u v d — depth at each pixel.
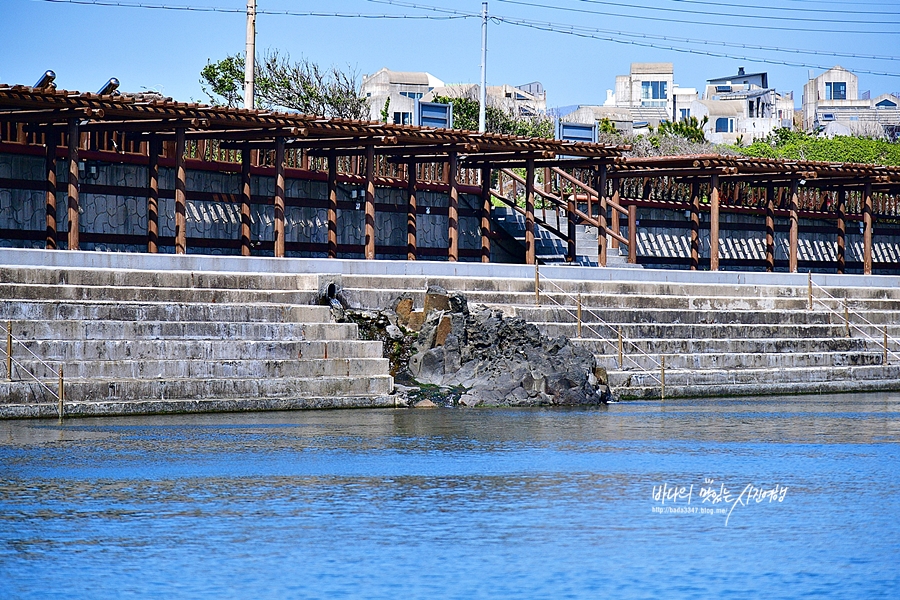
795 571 41.50
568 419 79.38
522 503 51.28
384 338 89.56
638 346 100.44
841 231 158.62
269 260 95.94
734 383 100.94
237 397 79.56
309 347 84.06
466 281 102.44
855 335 115.06
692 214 140.38
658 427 75.75
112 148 107.31
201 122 97.19
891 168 142.88
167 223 111.62
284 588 39.00
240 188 117.38
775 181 145.25
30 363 73.81
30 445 63.59
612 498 52.53
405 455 62.84
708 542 45.16
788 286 121.25
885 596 38.84
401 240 130.88
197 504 50.19
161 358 78.44
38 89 86.69
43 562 41.50
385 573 40.72
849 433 73.69
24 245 102.38
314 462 60.28
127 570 40.69
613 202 139.12
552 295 103.94
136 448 63.34
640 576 40.81
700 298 112.31
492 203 153.75
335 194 116.19
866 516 49.59
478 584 39.69
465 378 88.31
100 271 83.75
